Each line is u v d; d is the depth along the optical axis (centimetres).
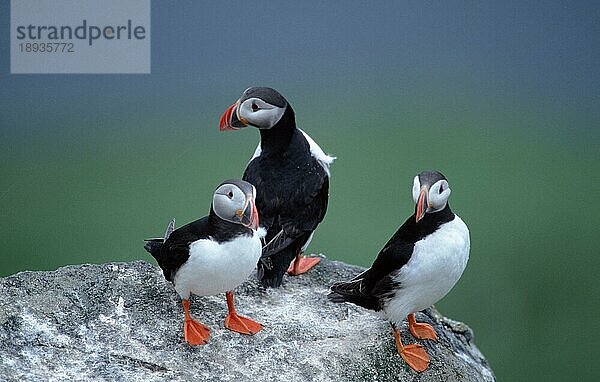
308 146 1214
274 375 985
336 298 1037
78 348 977
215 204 960
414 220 986
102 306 1041
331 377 997
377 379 1012
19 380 920
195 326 1018
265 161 1189
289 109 1188
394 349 1050
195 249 958
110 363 963
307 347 1033
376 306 1022
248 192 952
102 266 1112
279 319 1084
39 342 974
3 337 970
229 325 1036
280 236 1138
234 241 961
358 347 1041
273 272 1132
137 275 1104
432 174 962
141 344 995
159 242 1027
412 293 996
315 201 1180
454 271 985
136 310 1043
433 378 1035
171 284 1094
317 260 1243
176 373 964
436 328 1136
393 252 979
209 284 982
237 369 986
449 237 973
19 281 1053
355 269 1241
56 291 1047
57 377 934
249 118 1171
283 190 1161
